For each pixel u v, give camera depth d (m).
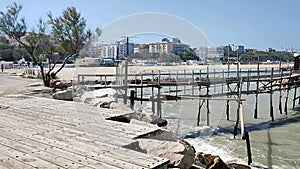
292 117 16.05
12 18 16.89
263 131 12.67
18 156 3.71
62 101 8.63
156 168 3.39
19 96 10.11
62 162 3.50
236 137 11.15
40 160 3.57
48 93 12.50
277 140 11.12
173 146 4.72
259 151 9.61
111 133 4.79
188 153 4.72
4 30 16.75
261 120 15.05
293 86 19.59
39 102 8.43
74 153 3.81
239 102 11.93
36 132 4.87
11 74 27.19
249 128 13.16
